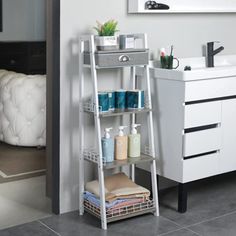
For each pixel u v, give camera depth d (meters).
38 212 3.39
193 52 3.86
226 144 3.49
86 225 3.17
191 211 3.42
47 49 3.57
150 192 3.59
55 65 3.22
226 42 4.09
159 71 3.34
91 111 3.15
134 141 3.29
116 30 3.19
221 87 3.36
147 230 3.11
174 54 3.75
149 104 3.29
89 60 3.11
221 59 4.05
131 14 3.46
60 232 3.06
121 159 3.25
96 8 3.29
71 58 3.25
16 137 4.91
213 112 3.36
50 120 3.58
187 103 3.24
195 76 3.19
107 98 3.15
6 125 4.95
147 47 3.43
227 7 4.05
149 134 3.33
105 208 3.12
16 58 6.48
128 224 3.19
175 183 3.93
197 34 3.87
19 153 4.79
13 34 6.81
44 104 4.82
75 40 3.24
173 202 3.58
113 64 3.07
